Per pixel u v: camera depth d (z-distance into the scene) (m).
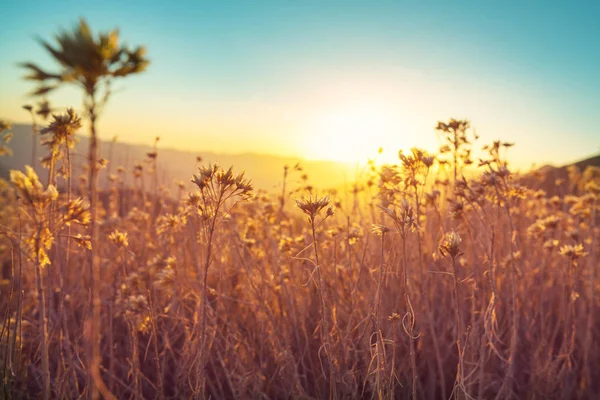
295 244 4.00
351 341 3.04
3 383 2.64
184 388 3.11
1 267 4.41
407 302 2.35
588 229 5.20
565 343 3.58
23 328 3.17
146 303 2.96
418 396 3.55
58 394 2.50
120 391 3.37
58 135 2.06
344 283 4.02
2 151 2.86
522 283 3.81
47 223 1.84
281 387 3.56
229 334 3.38
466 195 3.34
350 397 2.97
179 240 4.78
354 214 4.56
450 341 3.86
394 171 2.88
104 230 4.62
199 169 2.15
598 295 4.64
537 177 5.95
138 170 6.04
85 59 1.13
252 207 5.79
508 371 2.95
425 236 4.35
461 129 3.28
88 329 1.45
